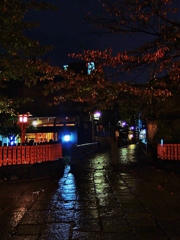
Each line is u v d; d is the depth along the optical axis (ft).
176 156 49.08
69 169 53.26
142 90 31.65
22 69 28.99
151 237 17.88
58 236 18.33
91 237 18.06
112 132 133.08
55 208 25.35
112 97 31.96
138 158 72.38
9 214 23.62
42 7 25.18
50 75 30.78
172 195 30.12
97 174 46.37
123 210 24.38
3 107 34.55
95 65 30.19
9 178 39.45
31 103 98.78
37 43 26.96
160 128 54.85
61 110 100.78
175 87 33.76
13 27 24.73
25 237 18.28
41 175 43.70
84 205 26.30
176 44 27.58
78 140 98.43
